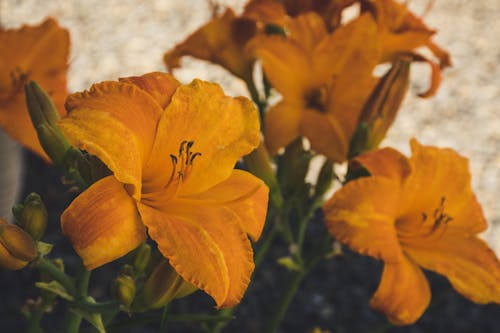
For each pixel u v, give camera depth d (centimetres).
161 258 61
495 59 264
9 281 154
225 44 78
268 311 154
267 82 78
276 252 168
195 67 235
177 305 152
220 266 56
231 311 75
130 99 58
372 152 69
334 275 167
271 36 73
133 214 56
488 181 201
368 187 67
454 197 71
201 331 146
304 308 156
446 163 71
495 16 295
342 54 74
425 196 71
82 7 268
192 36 78
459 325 155
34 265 61
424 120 225
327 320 154
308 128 73
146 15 266
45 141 63
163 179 60
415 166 70
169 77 60
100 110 56
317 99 75
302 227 76
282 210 74
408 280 68
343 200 66
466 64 258
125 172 56
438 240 71
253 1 78
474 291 70
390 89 71
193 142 59
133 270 62
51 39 76
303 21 74
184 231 57
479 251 71
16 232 59
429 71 254
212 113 60
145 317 63
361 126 71
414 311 67
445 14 293
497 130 224
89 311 61
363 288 164
